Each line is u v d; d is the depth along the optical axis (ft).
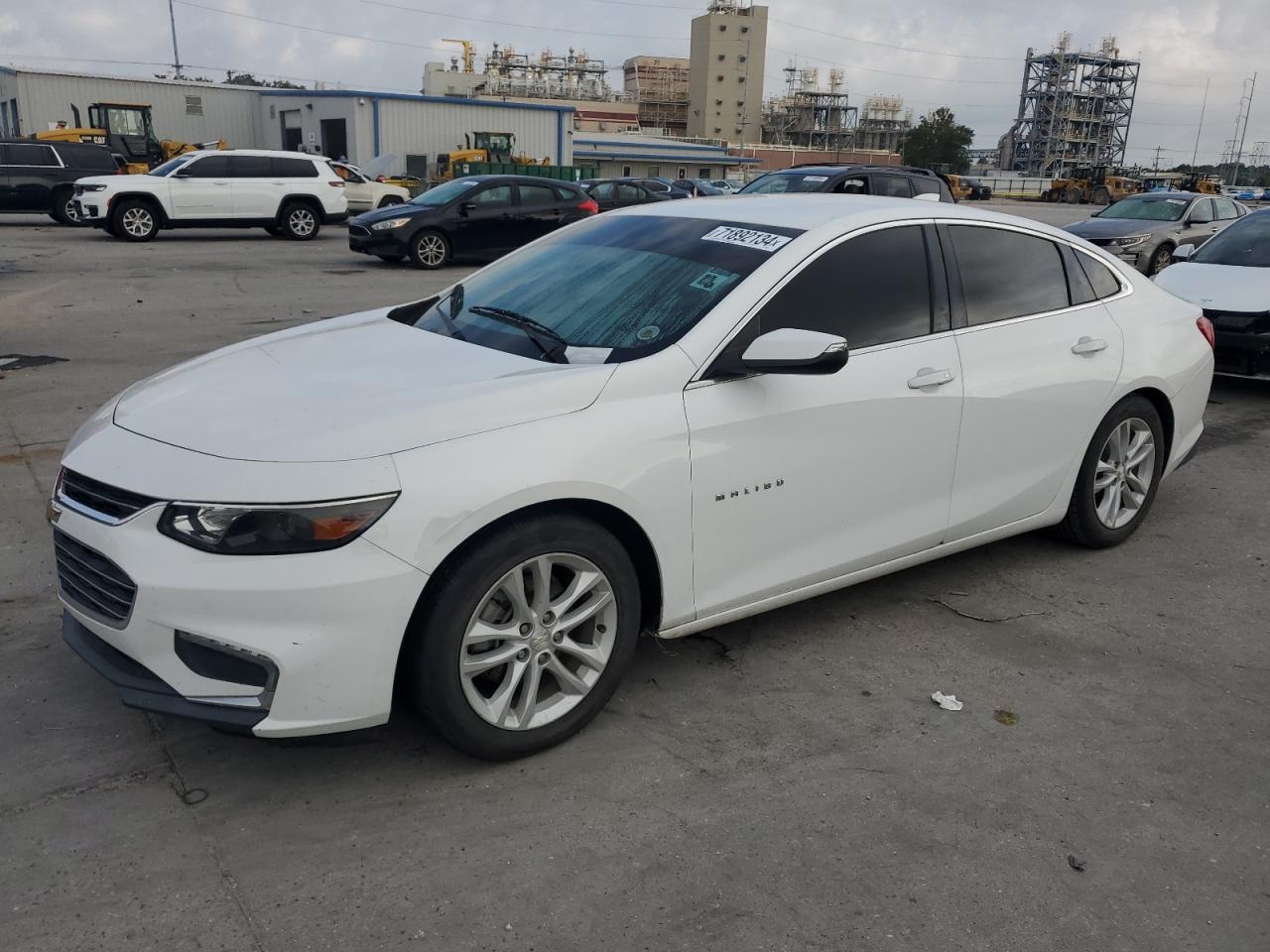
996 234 13.71
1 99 152.46
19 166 72.38
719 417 10.53
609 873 8.48
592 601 10.14
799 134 490.49
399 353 11.35
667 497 10.21
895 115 504.43
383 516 8.59
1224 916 8.23
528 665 9.78
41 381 25.40
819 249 11.74
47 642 12.10
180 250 59.62
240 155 67.21
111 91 145.18
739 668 12.05
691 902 8.18
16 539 15.17
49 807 9.09
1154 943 7.93
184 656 8.62
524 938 7.74
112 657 9.27
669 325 10.97
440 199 55.83
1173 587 14.78
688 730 10.69
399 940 7.66
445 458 8.95
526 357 10.94
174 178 64.54
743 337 10.89
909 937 7.89
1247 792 9.92
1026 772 10.14
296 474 8.55
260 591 8.36
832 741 10.57
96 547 8.95
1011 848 8.98
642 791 9.61
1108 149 476.54
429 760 10.02
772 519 11.19
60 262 50.70
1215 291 26.63
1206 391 16.67
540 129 159.33
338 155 147.23
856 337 11.85
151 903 7.96
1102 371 14.49
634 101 485.97
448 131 151.53
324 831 8.89
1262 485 19.76
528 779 9.74
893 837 9.07
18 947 7.46
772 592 11.53
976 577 14.96
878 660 12.34
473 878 8.37
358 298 41.93
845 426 11.57
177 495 8.59
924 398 12.28
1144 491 16.01
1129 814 9.52
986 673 12.12
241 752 10.04
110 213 62.75
